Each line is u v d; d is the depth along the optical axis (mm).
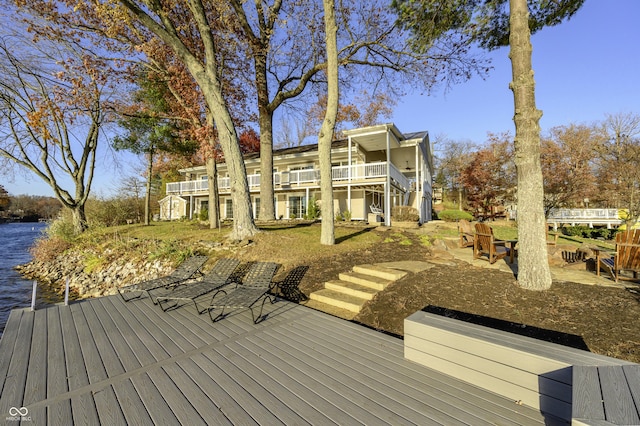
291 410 2119
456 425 1941
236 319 4074
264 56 12766
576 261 6109
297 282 5914
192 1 8242
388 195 13719
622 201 18516
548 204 20609
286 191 19609
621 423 1316
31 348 3162
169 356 2982
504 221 20234
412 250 8039
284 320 4023
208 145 12609
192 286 5129
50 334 3539
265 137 14703
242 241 8539
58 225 15242
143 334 3553
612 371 1788
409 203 22047
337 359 2908
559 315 3430
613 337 2873
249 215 9188
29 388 2400
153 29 8258
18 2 9453
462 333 2521
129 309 4496
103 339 3408
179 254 8086
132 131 15375
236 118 14992
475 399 2232
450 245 9039
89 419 2021
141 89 13914
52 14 9969
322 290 5387
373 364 2803
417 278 5203
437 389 2377
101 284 8688
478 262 6402
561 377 1964
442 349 2631
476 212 25609
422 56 10867
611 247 11734
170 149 16656
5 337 3439
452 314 3811
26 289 9484
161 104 13438
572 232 19219
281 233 9633
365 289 5027
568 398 1918
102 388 2406
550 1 6016
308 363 2828
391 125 13289
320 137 8359
